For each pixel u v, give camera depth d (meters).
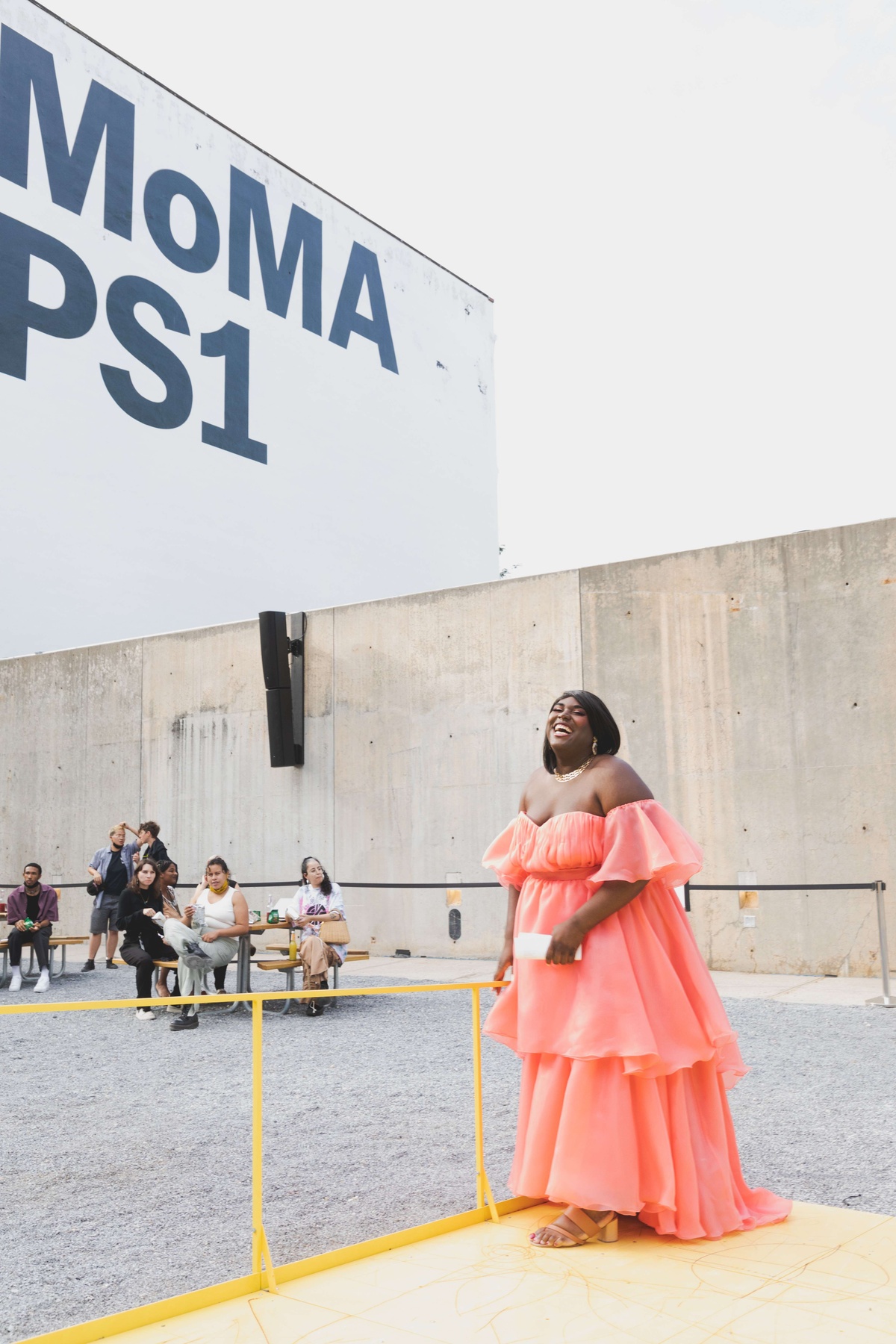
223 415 22.33
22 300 18.98
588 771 3.50
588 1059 3.20
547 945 3.30
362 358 25.75
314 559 23.95
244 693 15.38
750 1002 9.41
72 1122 5.89
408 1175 4.71
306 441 24.08
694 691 12.09
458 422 28.52
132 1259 3.80
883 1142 5.00
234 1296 3.00
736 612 11.96
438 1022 9.00
